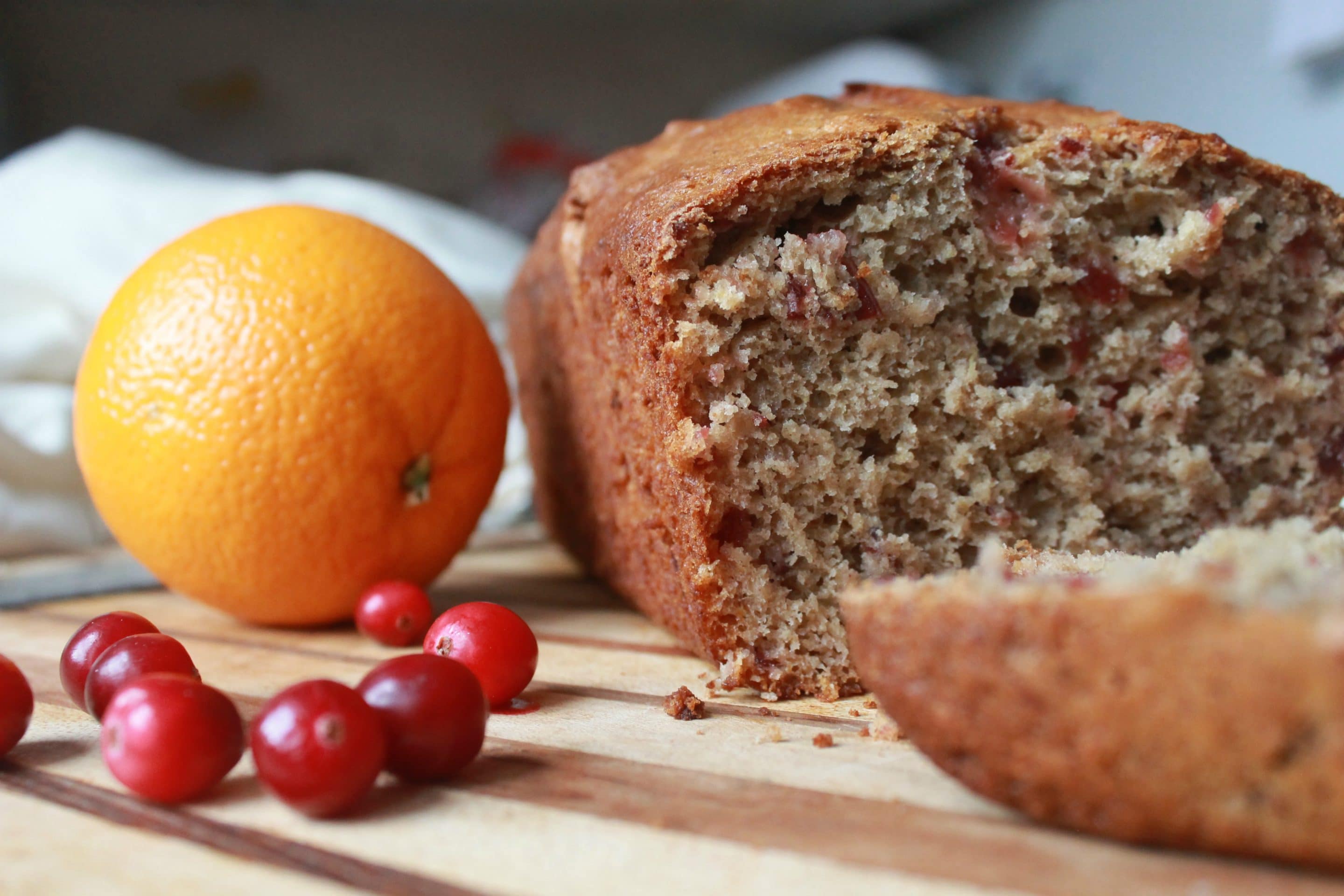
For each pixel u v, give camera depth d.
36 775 0.23
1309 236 0.29
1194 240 0.28
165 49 0.71
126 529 0.29
